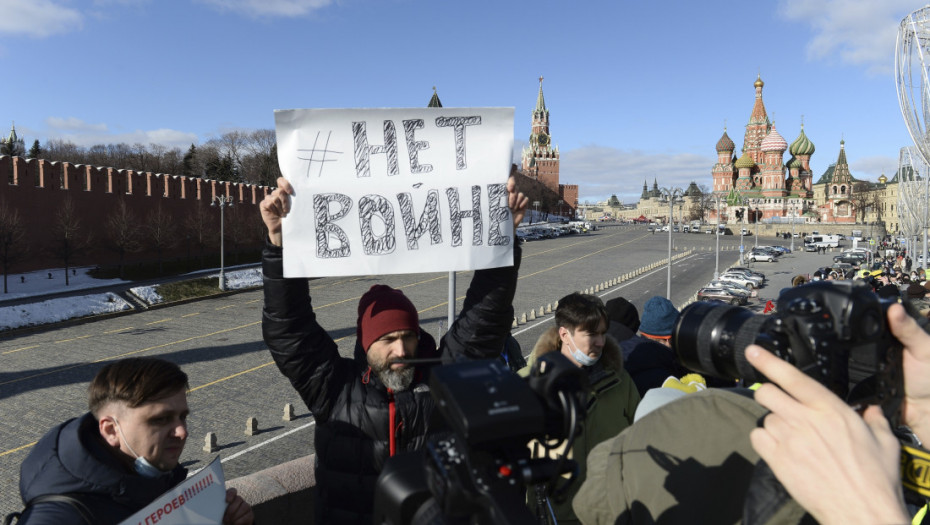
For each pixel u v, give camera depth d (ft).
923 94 62.18
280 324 8.73
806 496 2.79
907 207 143.13
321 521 8.86
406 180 8.73
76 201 168.66
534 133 623.36
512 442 3.49
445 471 3.64
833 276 43.70
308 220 8.55
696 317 4.71
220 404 60.64
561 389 3.56
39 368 78.74
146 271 178.60
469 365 3.92
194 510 6.89
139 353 86.99
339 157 8.66
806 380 2.88
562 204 612.29
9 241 139.54
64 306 115.55
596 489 5.58
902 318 3.13
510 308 9.42
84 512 6.15
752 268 209.05
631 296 144.15
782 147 467.11
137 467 6.75
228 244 215.92
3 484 43.11
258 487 12.23
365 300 8.96
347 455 8.67
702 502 4.32
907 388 3.33
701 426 4.58
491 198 8.84
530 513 3.36
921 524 4.19
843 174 465.47
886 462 2.72
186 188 201.26
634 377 13.53
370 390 8.95
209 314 122.21
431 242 8.79
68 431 6.55
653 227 425.69
